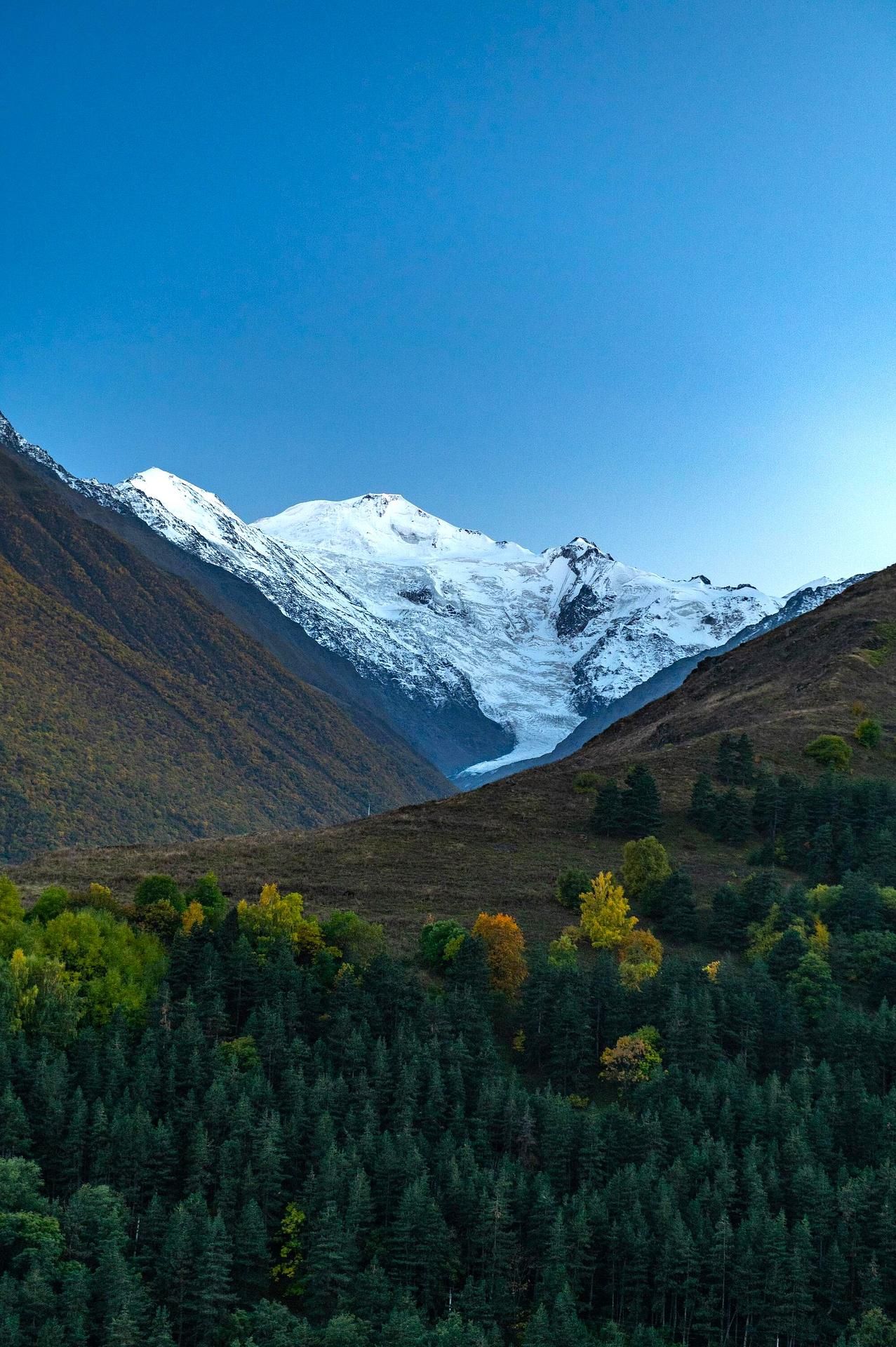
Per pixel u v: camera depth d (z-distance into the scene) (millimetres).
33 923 113812
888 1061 108625
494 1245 87938
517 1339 84875
